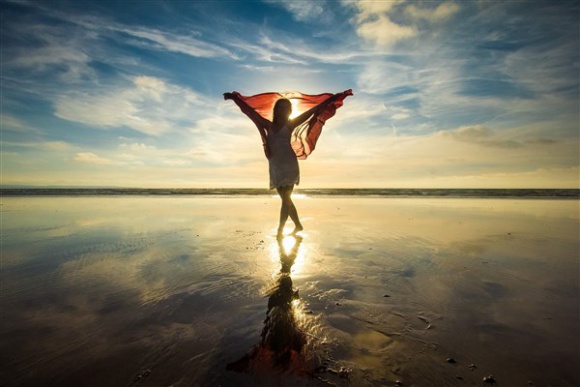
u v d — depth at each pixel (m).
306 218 7.47
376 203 12.99
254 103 5.69
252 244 4.42
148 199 15.58
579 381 1.51
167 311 2.25
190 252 3.94
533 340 1.88
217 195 21.34
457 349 1.79
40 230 5.58
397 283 2.85
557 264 3.46
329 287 2.74
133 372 1.58
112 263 3.44
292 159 5.21
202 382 1.51
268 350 1.77
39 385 1.47
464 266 3.38
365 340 1.88
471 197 19.25
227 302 2.41
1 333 1.93
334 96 5.52
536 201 14.71
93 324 2.05
